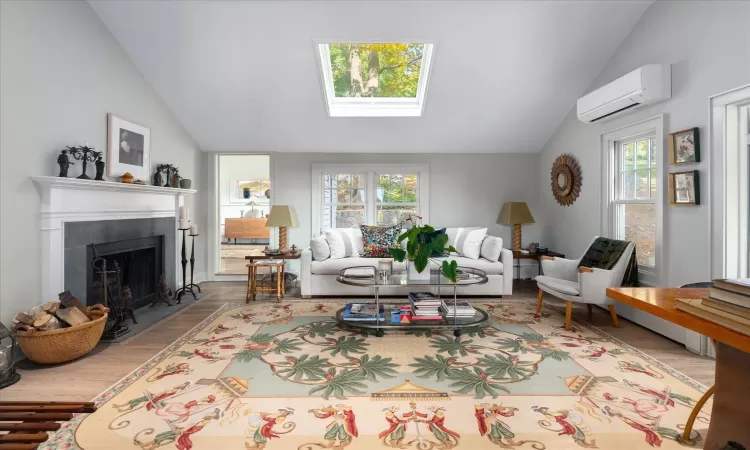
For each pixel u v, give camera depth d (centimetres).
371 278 363
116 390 232
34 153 286
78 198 318
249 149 567
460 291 468
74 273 316
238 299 464
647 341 316
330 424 196
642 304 121
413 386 238
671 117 324
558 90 456
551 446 178
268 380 246
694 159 297
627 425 195
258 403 217
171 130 484
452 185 580
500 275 470
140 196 402
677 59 317
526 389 233
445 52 404
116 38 379
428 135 536
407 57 470
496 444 179
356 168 575
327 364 271
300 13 362
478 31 381
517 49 400
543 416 203
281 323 367
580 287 341
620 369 261
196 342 315
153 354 289
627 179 405
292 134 533
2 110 260
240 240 1024
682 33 312
